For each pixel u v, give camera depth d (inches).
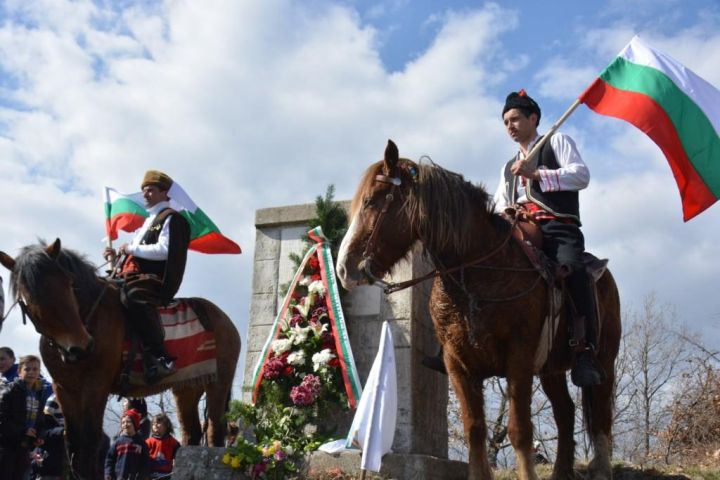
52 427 319.0
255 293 341.7
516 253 217.0
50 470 311.3
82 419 264.7
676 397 657.0
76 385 267.9
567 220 235.5
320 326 306.5
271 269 343.0
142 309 278.8
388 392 248.2
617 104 249.6
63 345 252.8
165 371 282.7
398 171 217.5
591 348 222.8
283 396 300.7
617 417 778.8
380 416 244.5
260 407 299.4
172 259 293.3
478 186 227.3
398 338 303.7
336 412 300.8
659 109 246.5
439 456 316.8
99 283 274.4
